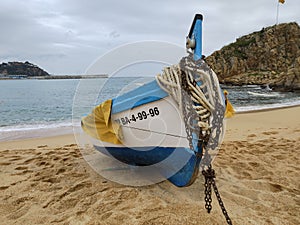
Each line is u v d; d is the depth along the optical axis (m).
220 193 3.41
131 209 2.96
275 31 72.31
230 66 67.88
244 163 4.60
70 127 9.82
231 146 5.85
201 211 2.90
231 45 74.62
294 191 3.55
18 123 11.35
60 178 3.88
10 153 5.39
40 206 3.08
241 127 8.72
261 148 5.68
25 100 20.78
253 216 2.87
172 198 3.24
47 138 7.58
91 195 3.32
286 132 7.63
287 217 2.87
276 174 4.15
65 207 3.05
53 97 23.06
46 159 4.82
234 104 19.89
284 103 20.44
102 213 2.89
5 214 2.92
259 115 12.05
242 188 3.58
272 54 68.19
